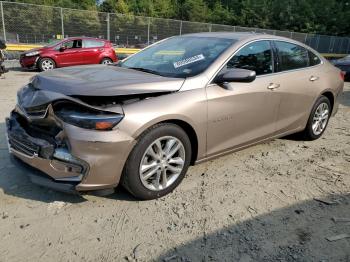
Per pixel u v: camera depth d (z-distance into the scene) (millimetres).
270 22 42906
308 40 28516
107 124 2963
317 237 2988
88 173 2984
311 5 43031
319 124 5441
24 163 3357
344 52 31266
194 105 3467
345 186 3965
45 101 3002
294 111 4812
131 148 3113
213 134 3752
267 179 4043
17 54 16812
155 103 3229
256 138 4328
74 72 3711
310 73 5008
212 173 4125
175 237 2924
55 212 3193
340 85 5652
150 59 4281
